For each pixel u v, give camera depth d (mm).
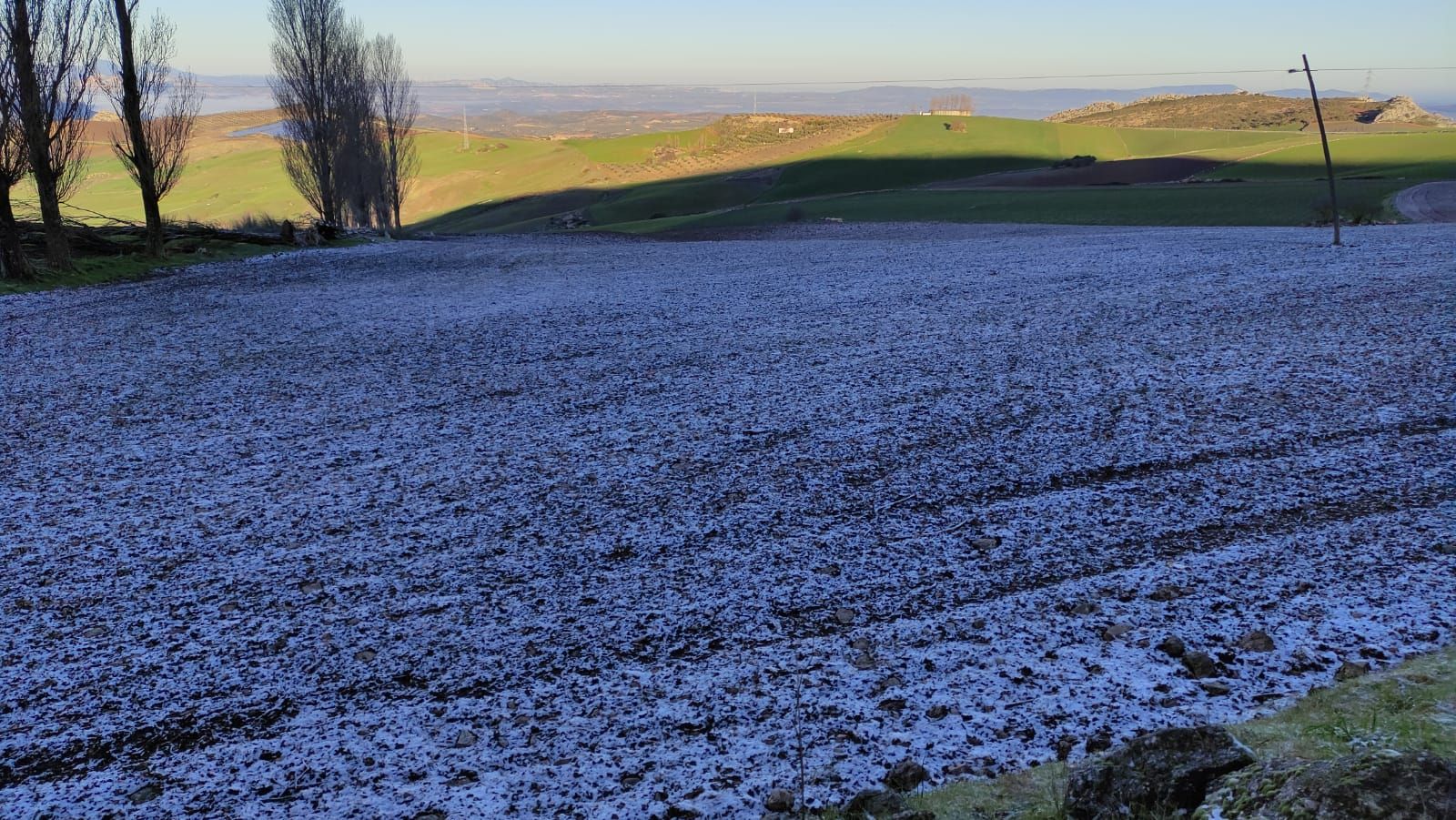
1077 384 10203
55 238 22016
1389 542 5812
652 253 30516
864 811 3484
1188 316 13766
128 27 25594
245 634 5371
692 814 3652
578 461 8289
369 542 6621
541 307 17641
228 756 4254
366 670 4949
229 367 12562
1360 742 3361
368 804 3850
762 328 14445
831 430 8883
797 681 4645
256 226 49375
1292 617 4910
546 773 4004
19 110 20656
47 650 5258
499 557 6316
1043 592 5461
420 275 24062
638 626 5305
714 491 7406
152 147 26844
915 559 6031
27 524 7098
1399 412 8609
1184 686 4320
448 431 9336
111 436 9391
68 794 4031
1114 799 3131
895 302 16562
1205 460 7641
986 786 3592
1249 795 2789
